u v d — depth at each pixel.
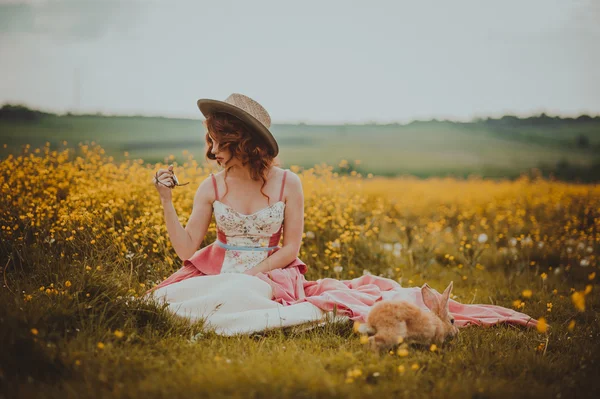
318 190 6.68
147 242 4.82
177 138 33.19
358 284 4.43
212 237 5.25
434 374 2.87
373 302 3.93
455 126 53.78
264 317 3.59
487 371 2.91
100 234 4.63
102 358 2.79
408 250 6.30
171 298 3.77
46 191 5.57
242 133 4.06
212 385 2.45
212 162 4.41
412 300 3.92
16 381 2.51
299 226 4.24
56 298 3.38
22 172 6.11
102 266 4.07
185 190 6.18
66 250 4.51
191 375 2.60
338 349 3.25
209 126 4.11
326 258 5.62
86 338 2.99
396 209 10.48
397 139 47.31
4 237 4.60
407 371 2.78
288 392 2.40
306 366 2.76
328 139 46.69
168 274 4.58
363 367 2.80
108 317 3.32
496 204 11.65
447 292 3.50
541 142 45.03
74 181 6.31
